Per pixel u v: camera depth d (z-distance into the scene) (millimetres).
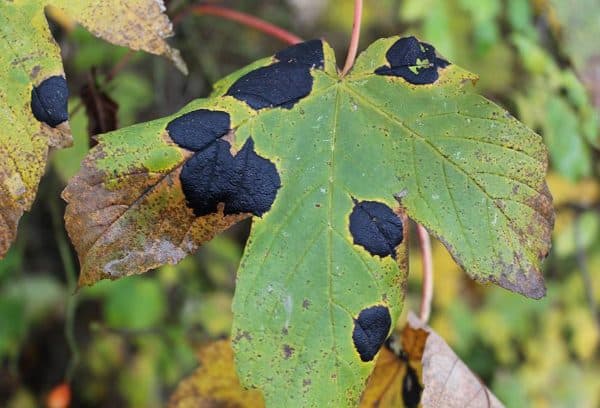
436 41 750
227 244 939
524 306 999
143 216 450
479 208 462
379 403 506
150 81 858
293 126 465
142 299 868
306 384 449
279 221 458
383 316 456
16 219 442
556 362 997
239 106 462
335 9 1003
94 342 955
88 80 536
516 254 461
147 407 922
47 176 672
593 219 870
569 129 689
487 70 730
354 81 473
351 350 452
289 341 450
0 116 443
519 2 706
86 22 449
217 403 549
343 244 458
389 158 467
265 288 453
